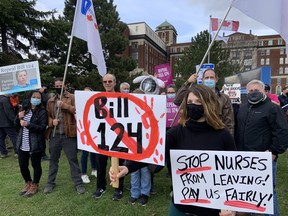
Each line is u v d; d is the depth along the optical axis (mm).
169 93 5020
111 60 19625
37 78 4773
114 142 1981
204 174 1798
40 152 4398
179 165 1839
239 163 1726
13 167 6035
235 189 1755
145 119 1873
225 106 3260
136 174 4051
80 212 3779
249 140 3174
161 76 8750
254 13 3002
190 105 1791
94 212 3771
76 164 4512
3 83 4906
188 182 1838
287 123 3033
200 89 1800
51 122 4441
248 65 47688
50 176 4539
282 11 2938
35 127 4188
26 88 4824
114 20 20578
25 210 3857
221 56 28297
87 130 2092
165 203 4043
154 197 4270
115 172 1970
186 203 1852
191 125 1837
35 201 4148
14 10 10859
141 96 1875
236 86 4766
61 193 4441
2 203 4090
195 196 1831
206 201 1812
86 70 18734
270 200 1695
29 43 12812
